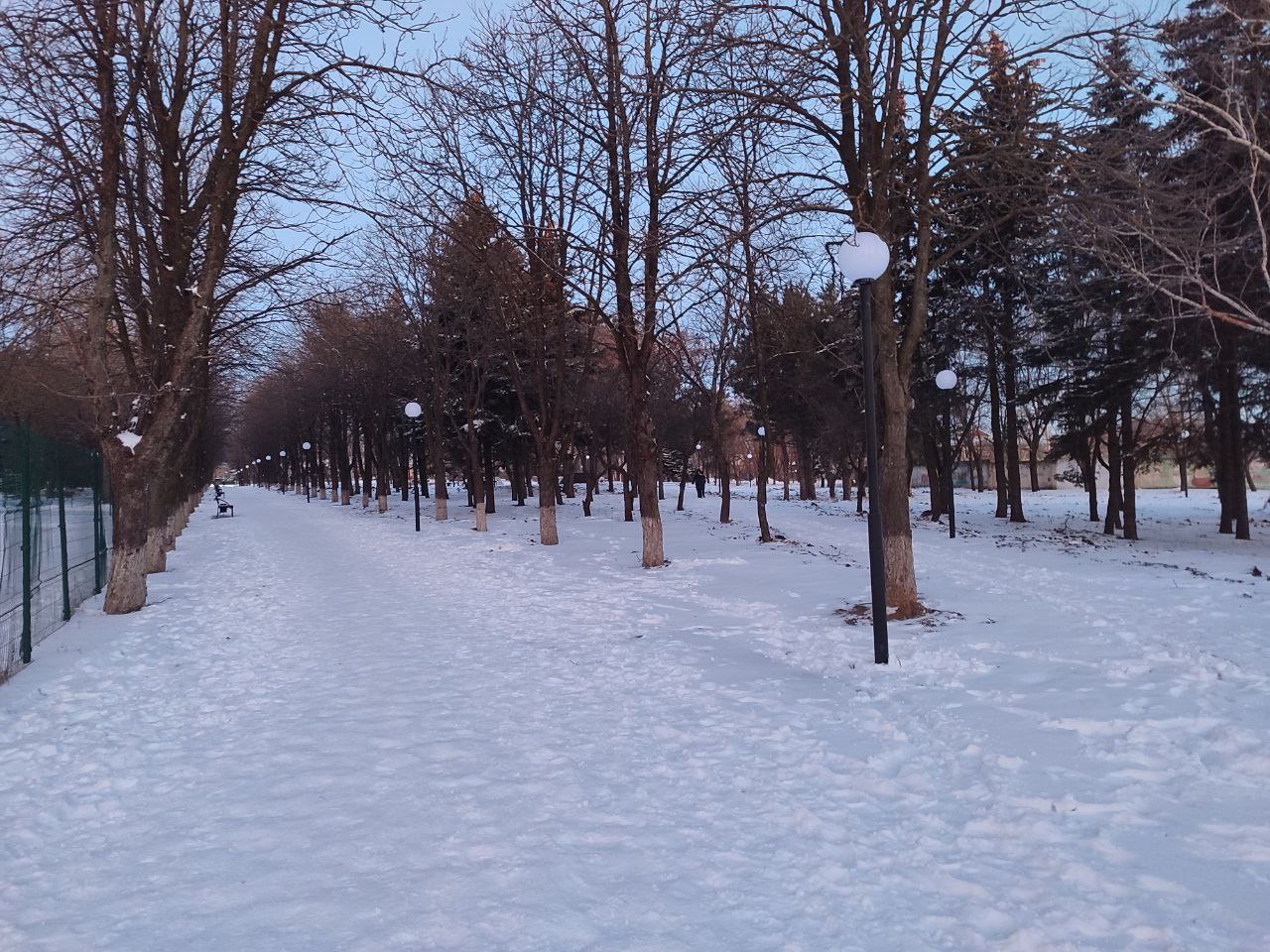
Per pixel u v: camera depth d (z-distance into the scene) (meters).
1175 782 4.95
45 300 13.14
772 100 11.13
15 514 9.71
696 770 5.55
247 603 14.12
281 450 77.88
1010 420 30.34
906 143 11.56
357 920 3.70
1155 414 29.62
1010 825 4.48
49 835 4.77
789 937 3.49
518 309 23.03
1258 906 3.60
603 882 4.02
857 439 34.62
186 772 5.82
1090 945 3.35
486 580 16.67
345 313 24.08
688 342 31.89
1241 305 11.25
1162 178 12.28
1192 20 12.48
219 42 13.67
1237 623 9.54
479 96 18.09
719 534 24.52
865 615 10.89
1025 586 13.99
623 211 16.88
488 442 37.09
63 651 10.14
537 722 6.80
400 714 7.12
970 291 21.81
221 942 3.53
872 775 5.33
